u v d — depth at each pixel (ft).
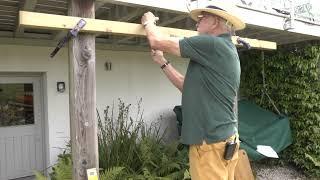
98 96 20.18
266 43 13.60
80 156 9.84
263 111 22.94
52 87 18.71
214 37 7.42
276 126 21.56
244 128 20.84
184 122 7.72
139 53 21.81
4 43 17.15
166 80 23.04
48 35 18.21
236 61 7.62
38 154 19.25
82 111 9.78
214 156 7.47
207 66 7.37
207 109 7.37
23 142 18.85
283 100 23.38
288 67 22.85
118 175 15.53
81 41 9.68
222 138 7.39
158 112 22.66
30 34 17.71
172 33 10.48
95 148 10.05
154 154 18.28
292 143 22.85
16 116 18.69
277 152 21.08
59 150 18.88
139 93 21.84
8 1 12.86
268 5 16.39
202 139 7.43
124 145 17.76
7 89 18.37
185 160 18.16
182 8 12.00
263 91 24.22
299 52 22.40
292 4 17.39
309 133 22.02
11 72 17.93
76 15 9.64
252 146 19.97
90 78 9.82
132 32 9.70
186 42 7.47
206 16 7.81
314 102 21.86
